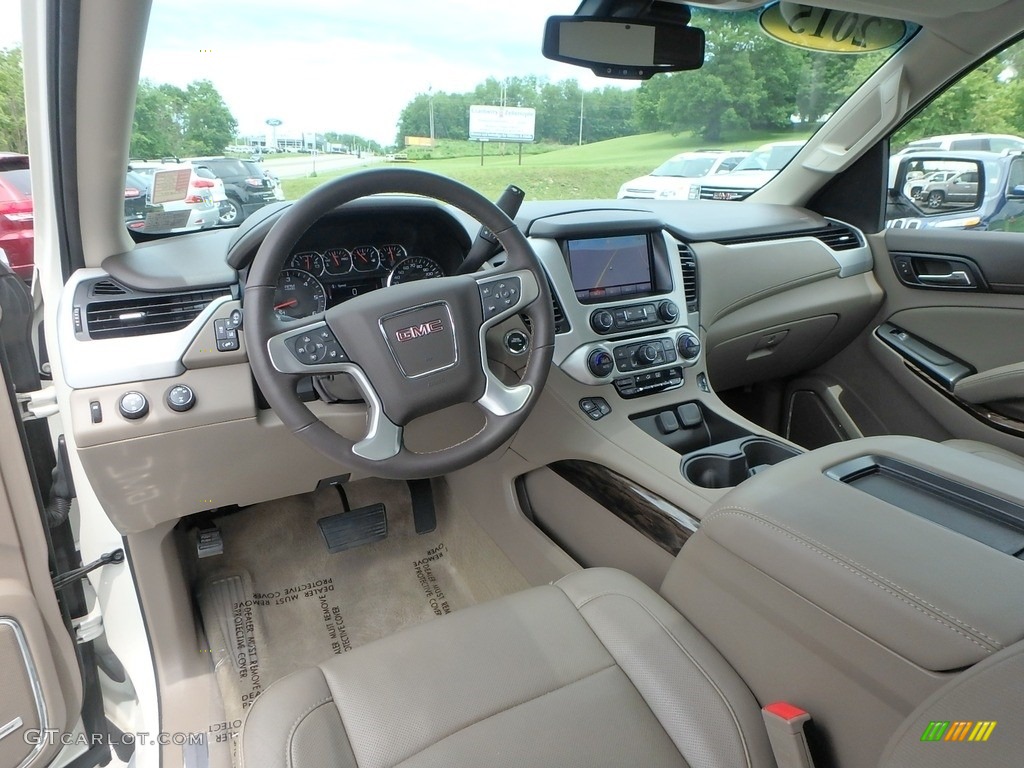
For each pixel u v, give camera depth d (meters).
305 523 1.90
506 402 1.17
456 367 1.13
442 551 1.90
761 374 2.24
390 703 0.87
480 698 0.87
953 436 2.06
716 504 1.00
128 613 1.39
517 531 1.68
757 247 1.91
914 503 0.94
